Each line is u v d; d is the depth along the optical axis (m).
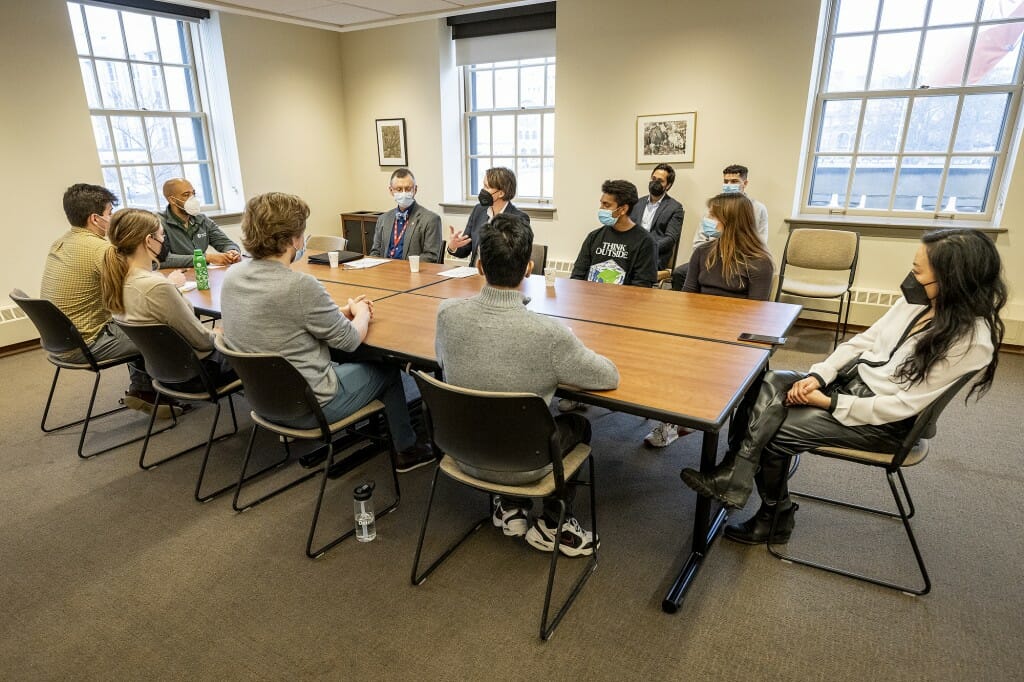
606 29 4.72
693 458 2.67
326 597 1.84
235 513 2.28
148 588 1.88
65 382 3.59
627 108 4.80
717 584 1.88
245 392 1.98
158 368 2.30
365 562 2.00
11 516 2.26
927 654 1.60
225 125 5.36
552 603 1.81
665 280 4.35
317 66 5.94
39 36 4.00
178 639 1.68
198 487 2.33
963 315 1.60
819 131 4.47
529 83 5.54
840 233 4.09
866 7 4.11
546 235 5.48
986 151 4.03
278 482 2.49
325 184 6.25
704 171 4.66
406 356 2.00
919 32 4.01
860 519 2.21
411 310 2.53
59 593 1.86
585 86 4.92
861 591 1.84
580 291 2.87
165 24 4.94
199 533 2.16
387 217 4.09
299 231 1.95
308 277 1.95
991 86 3.90
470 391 1.45
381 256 4.12
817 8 4.00
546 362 1.55
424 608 1.79
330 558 2.02
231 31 5.14
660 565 1.97
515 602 1.81
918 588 1.84
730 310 2.50
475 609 1.79
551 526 2.01
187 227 3.68
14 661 1.61
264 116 5.54
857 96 4.28
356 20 4.45
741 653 1.62
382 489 2.44
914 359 1.67
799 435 1.85
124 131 4.79
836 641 1.65
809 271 4.52
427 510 1.84
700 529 1.92
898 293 4.27
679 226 4.50
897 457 1.72
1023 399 3.21
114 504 2.34
